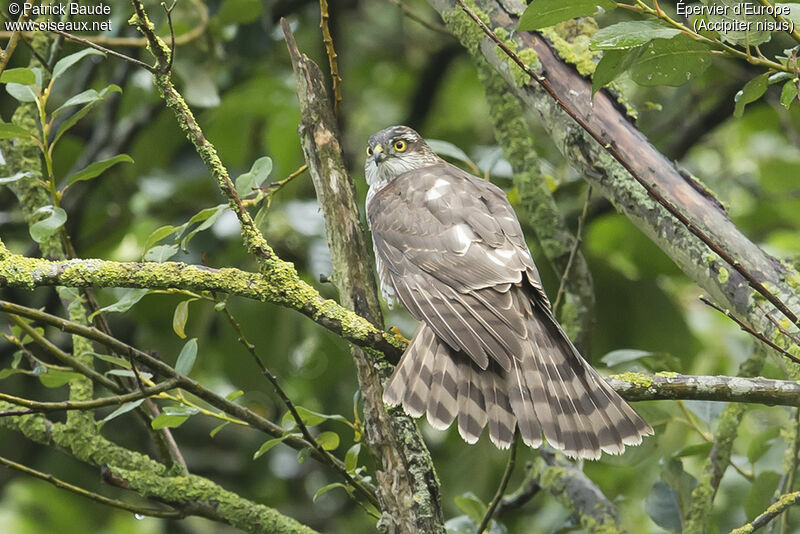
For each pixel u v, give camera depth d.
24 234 12.45
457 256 7.53
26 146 8.41
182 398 7.13
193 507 7.37
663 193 6.84
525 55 7.33
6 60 6.86
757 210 12.91
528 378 6.72
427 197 8.11
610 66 5.95
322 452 6.88
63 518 11.66
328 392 11.55
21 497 11.57
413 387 6.51
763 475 8.07
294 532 7.37
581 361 6.69
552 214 9.38
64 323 6.25
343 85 13.88
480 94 15.88
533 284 7.19
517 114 9.56
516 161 9.48
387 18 15.41
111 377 8.00
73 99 7.03
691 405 8.43
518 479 11.43
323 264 11.38
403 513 6.45
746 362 8.20
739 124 14.27
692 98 12.99
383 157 10.20
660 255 11.93
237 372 11.59
